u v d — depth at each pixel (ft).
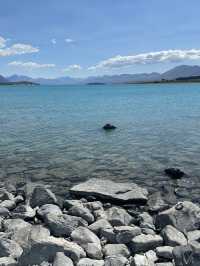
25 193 54.80
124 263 30.94
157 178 66.18
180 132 119.55
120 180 65.51
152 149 91.86
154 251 33.99
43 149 93.56
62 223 38.96
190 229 39.78
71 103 296.51
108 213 45.09
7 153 88.74
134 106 249.14
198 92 476.95
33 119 168.14
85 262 30.73
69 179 66.49
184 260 30.19
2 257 31.32
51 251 31.24
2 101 338.13
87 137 112.47
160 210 48.93
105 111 210.79
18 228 39.01
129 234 36.83
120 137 111.65
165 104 262.67
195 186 61.11
